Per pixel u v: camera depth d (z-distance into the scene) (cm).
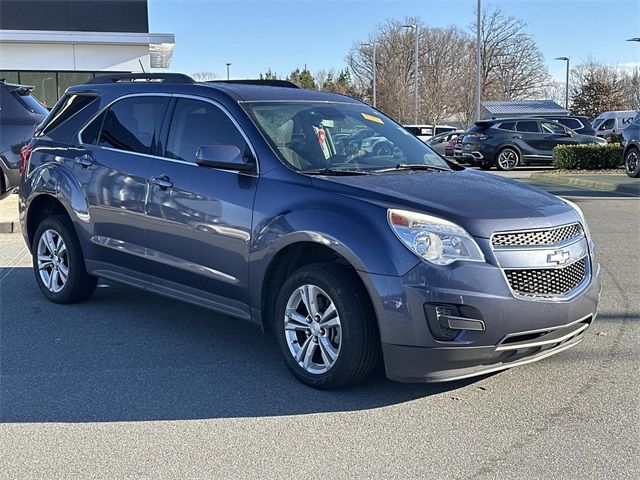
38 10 2588
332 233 427
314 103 558
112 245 587
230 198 491
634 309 632
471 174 521
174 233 530
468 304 398
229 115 518
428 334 401
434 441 381
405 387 456
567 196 1526
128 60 2606
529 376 474
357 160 516
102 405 430
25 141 1201
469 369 412
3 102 1202
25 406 429
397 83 6297
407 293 402
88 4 2636
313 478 342
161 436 388
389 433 391
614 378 470
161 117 565
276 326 471
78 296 647
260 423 404
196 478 343
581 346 532
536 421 406
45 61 2520
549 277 423
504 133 2436
